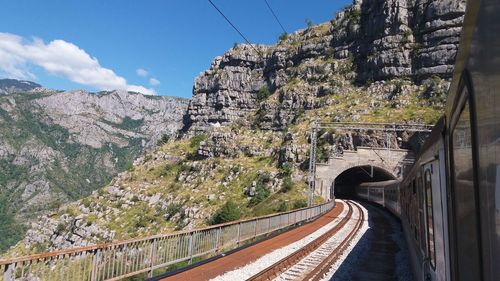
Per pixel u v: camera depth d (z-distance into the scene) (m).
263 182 102.38
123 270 11.95
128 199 140.00
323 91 146.62
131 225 120.56
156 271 30.19
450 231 4.37
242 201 100.44
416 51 132.00
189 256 15.81
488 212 2.40
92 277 10.66
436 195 6.17
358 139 98.31
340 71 153.50
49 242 134.00
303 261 18.20
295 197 82.06
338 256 19.77
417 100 115.19
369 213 46.72
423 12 136.75
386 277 16.33
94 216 134.62
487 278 2.47
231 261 16.86
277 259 18.14
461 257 3.51
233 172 119.12
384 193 50.19
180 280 13.23
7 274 8.30
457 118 3.56
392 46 138.12
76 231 129.88
